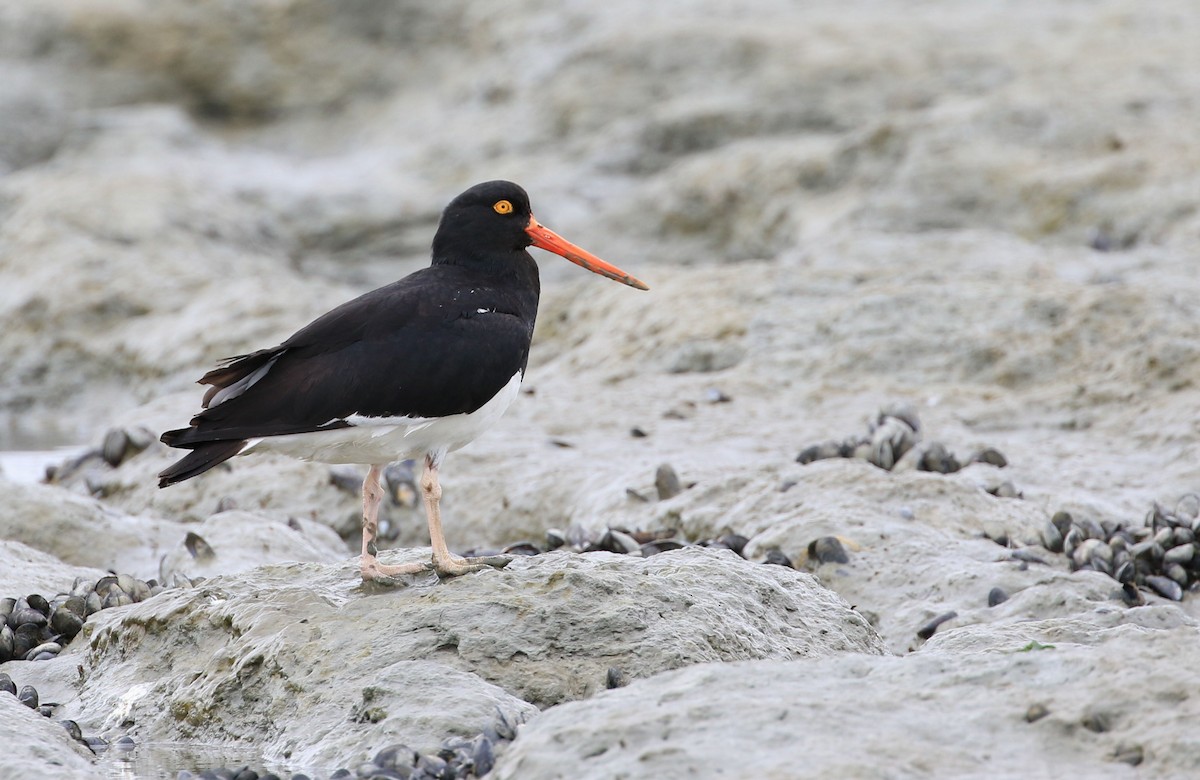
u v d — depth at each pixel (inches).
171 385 849.5
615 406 643.5
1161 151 900.6
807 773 229.8
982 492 490.6
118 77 1491.1
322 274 1149.7
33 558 459.5
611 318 772.0
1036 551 453.7
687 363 698.2
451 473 577.3
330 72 1521.9
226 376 341.1
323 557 492.1
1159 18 1251.2
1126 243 838.5
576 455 581.3
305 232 1173.1
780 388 655.1
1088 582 416.5
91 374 912.9
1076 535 459.5
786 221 1011.3
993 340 656.4
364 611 325.4
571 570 327.0
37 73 1472.7
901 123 1007.0
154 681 336.8
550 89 1301.7
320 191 1199.6
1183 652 266.1
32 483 521.3
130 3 1512.1
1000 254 810.8
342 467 580.4
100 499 610.2
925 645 357.1
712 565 351.6
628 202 1112.2
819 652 338.6
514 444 597.6
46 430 861.8
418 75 1520.7
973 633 346.6
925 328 673.6
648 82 1269.7
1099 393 609.6
